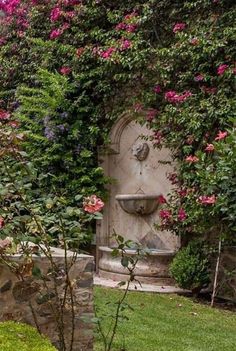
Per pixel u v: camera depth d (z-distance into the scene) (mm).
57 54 6566
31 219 2523
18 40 7250
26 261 2590
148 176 5930
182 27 5348
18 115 6258
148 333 3500
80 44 6387
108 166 6289
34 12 6945
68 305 2734
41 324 2750
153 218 5809
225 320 4031
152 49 5531
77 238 2578
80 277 2844
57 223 2564
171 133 5375
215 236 5027
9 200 2570
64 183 6090
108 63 5820
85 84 6203
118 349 3115
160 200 5367
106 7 6191
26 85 6977
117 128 6168
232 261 4973
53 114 6199
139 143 6000
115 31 5973
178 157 5434
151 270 5320
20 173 2584
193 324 3832
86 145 6203
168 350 3146
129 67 5680
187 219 4996
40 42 6602
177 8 5512
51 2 6832
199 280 4859
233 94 4945
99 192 6098
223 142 4445
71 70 6348
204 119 5016
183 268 4902
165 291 5016
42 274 2662
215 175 4383
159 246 5754
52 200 2564
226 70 4902
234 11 5012
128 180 6113
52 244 2783
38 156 6141
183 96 5195
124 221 6094
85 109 6191
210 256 5105
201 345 3307
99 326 2883
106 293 4750
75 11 6352
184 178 5223
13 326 2387
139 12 5875
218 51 4996
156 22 5676
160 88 5586
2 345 2082
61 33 6484
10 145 2559
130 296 4676
